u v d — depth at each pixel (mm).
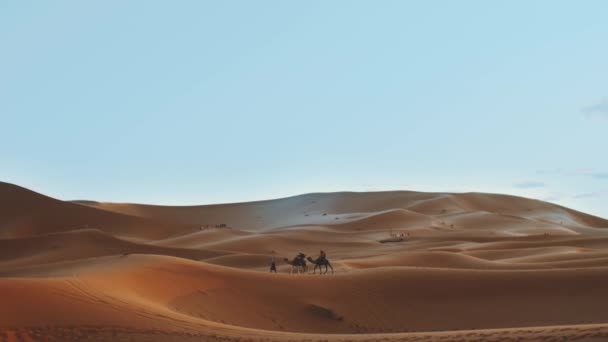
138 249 83625
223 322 27250
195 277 31984
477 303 34812
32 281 21172
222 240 113750
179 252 83625
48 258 75625
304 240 110688
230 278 33156
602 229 172625
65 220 140750
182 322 20000
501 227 160375
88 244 83688
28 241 84438
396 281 36594
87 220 142250
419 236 128250
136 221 145125
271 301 31531
